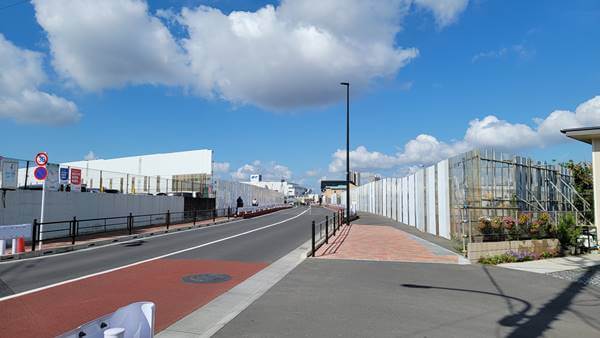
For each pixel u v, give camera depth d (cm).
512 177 1692
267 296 869
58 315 716
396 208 3634
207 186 4184
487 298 878
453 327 677
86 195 2266
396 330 654
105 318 368
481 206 1554
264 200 6562
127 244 1789
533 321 721
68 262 1293
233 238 2050
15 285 953
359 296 873
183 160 5119
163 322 684
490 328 677
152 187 3369
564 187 2030
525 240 1497
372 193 5484
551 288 989
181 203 3466
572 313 779
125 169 5581
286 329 650
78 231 2134
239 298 855
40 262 1295
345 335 625
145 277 1059
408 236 2161
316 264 1273
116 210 2545
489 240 1471
